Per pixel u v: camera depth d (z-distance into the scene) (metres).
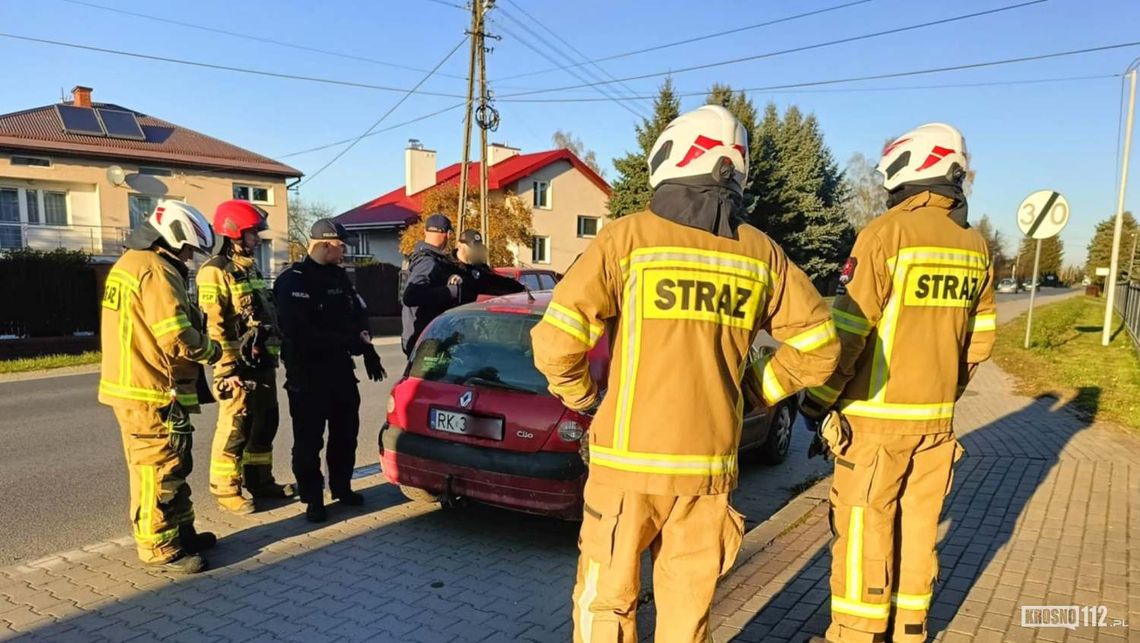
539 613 3.55
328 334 4.69
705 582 2.20
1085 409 8.51
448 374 4.60
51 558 4.14
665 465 2.11
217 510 5.01
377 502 5.21
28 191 24.80
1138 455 6.36
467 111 22.00
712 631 3.24
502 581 3.91
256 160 29.03
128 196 26.23
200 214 4.02
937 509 2.94
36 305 14.79
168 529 3.94
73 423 7.77
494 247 27.67
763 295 2.21
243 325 4.86
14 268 14.46
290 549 4.32
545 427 4.14
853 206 64.31
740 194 2.24
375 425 7.81
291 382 4.69
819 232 40.16
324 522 4.79
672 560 2.21
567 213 36.97
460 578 3.94
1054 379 10.95
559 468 4.09
